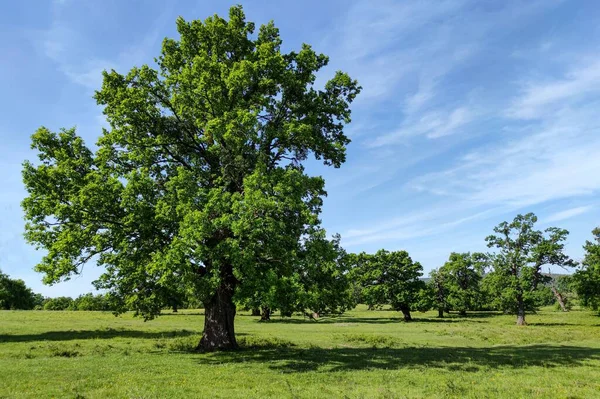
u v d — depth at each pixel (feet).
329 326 163.53
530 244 183.93
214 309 72.69
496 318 233.76
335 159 78.69
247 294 56.18
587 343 94.79
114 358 61.36
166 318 196.54
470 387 41.27
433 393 38.32
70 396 35.94
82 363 55.88
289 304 59.26
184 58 76.23
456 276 278.46
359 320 221.46
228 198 58.85
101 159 68.74
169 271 53.72
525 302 179.32
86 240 63.72
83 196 59.77
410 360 62.39
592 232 234.17
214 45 74.02
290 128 64.18
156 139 69.21
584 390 39.86
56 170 65.36
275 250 57.72
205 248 55.11
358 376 47.62
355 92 78.18
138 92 68.59
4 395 36.22
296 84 71.36
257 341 87.04
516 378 47.09
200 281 56.49
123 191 61.57
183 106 67.26
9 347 75.87
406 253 237.86
